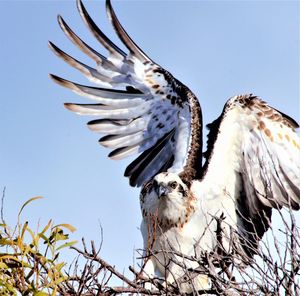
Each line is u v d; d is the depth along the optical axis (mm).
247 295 9945
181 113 14805
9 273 8758
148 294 9891
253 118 13383
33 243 8734
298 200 13789
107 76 15383
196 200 13219
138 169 15344
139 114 15344
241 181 13625
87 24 15188
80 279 9188
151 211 13078
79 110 15312
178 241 12953
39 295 8484
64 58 15164
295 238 9891
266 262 9766
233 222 13453
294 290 9547
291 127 13469
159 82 15234
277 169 13664
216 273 10320
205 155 13555
